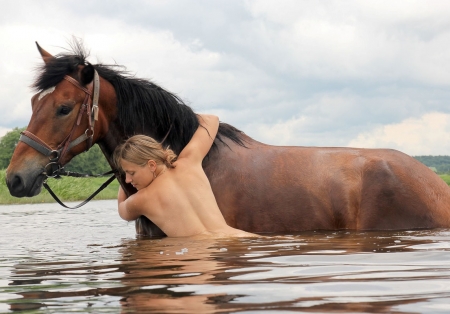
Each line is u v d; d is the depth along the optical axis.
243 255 3.08
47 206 12.97
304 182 4.60
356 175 4.60
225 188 4.56
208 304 1.88
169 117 4.65
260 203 4.54
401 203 4.46
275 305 1.84
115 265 2.95
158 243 3.85
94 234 5.23
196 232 4.14
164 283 2.31
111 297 2.07
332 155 4.74
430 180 4.62
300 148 4.83
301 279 2.31
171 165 4.36
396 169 4.56
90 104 4.43
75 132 4.39
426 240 3.64
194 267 2.71
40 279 2.62
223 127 4.91
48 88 4.34
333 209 4.55
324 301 1.89
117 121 4.61
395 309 1.76
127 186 4.71
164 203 4.25
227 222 4.52
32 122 4.31
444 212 4.52
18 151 4.27
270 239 3.84
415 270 2.48
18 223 7.05
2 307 1.99
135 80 4.70
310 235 4.12
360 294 2.00
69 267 2.98
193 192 4.26
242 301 1.92
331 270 2.53
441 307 1.77
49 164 4.30
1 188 16.95
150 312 1.79
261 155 4.73
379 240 3.69
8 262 3.32
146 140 4.31
